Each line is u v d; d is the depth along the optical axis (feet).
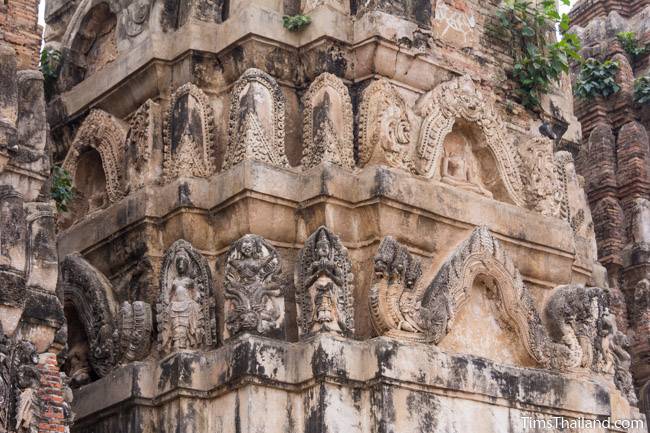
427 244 57.36
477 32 64.54
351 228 56.03
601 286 68.80
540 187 63.26
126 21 63.41
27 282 46.24
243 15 58.65
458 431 54.03
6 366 43.52
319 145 56.59
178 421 52.75
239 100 57.00
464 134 61.72
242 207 55.11
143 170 59.11
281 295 53.93
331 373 51.75
